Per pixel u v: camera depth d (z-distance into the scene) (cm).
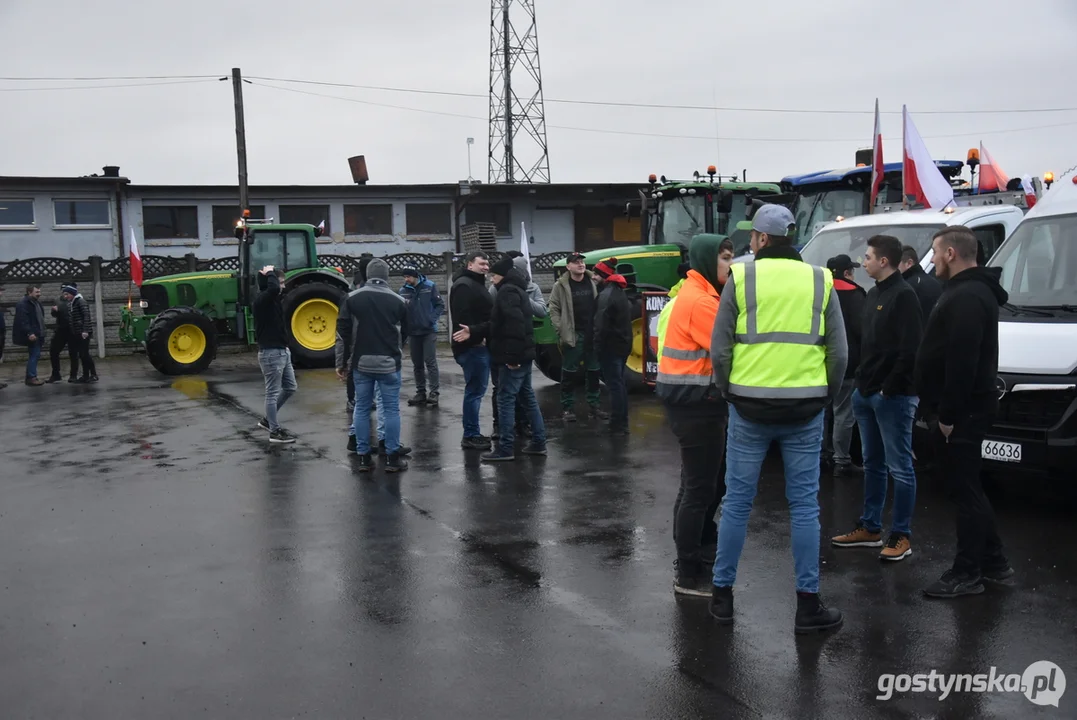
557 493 732
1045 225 734
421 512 684
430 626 472
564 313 1033
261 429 1045
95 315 2009
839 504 685
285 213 2788
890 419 548
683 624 471
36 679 418
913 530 621
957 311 484
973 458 495
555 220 2989
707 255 494
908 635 452
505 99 3959
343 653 441
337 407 1202
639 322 1253
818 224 1328
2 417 1182
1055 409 625
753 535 614
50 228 2636
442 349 1984
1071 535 601
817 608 457
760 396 445
